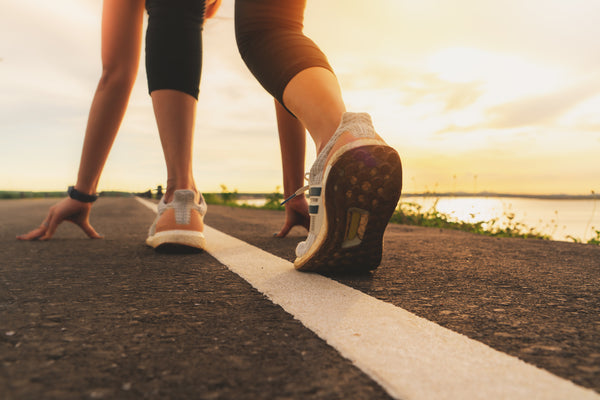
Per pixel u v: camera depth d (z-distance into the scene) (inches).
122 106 87.4
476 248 89.2
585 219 234.1
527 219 199.2
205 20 87.3
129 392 23.5
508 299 44.7
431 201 213.6
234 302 42.7
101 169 99.0
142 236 113.3
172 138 76.2
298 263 57.1
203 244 76.6
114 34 80.7
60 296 45.4
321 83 52.3
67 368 26.7
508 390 23.7
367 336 32.2
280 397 23.0
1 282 52.5
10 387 24.0
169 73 75.0
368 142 46.2
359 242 51.6
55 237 109.3
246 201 569.0
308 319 36.6
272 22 57.6
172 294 46.1
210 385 24.4
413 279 54.7
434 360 27.7
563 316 38.7
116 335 32.9
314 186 53.4
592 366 27.3
